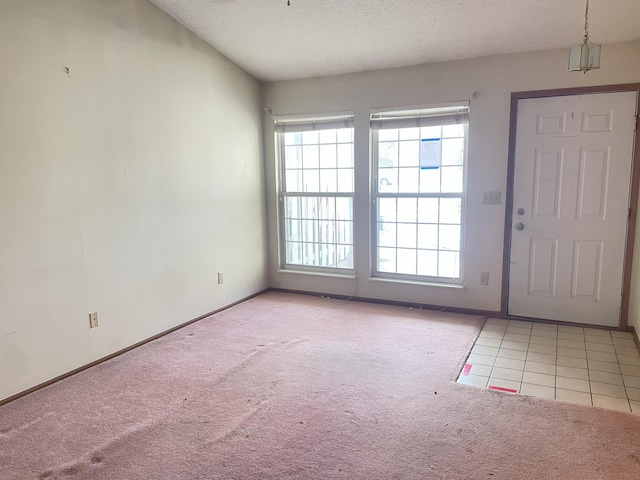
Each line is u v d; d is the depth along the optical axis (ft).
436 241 13.73
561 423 7.36
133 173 10.64
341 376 9.19
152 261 11.31
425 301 13.87
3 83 7.97
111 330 10.30
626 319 11.64
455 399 8.20
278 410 7.90
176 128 11.83
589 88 11.28
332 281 15.21
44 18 8.59
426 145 13.48
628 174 11.19
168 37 11.41
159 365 9.86
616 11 9.77
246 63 13.92
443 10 10.37
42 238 8.76
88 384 8.99
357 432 7.19
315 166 15.23
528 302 12.63
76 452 6.79
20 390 8.52
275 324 12.50
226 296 14.08
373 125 13.87
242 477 6.16
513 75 12.01
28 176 8.45
